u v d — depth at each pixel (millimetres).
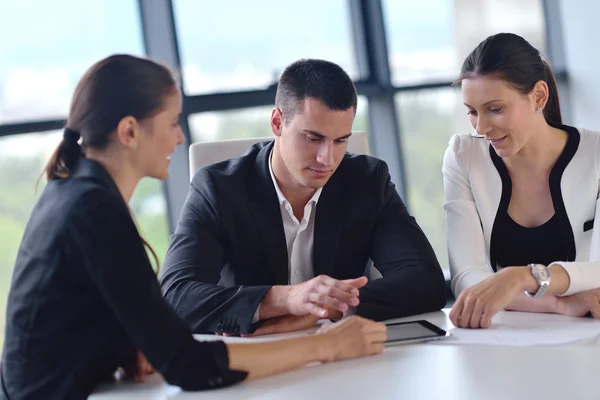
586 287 1682
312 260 2018
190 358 1286
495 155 2055
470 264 1980
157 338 1284
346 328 1460
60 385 1325
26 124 2938
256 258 1996
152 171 1420
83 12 3102
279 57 3615
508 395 1165
